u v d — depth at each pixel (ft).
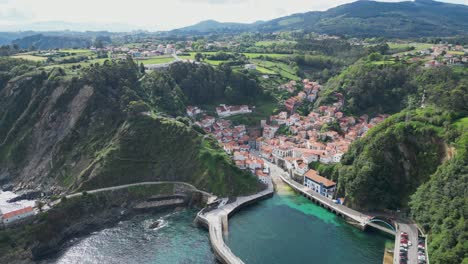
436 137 404.16
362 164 432.25
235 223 412.16
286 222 414.41
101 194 451.94
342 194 450.71
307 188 494.59
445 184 354.54
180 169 499.51
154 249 370.94
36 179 495.41
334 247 363.35
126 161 492.54
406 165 420.77
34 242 368.68
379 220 401.49
